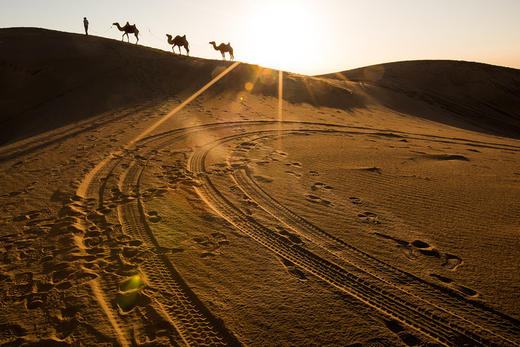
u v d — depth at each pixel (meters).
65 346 2.71
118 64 23.67
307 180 7.34
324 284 3.63
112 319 3.04
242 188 6.78
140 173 7.65
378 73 45.00
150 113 15.34
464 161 9.45
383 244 4.52
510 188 6.80
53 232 4.74
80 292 3.42
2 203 5.89
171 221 5.18
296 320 3.05
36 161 8.75
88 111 16.28
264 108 18.22
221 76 23.91
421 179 7.45
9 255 4.12
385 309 3.24
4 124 16.02
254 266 3.97
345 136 13.11
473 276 3.73
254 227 5.04
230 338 2.83
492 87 40.28
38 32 29.64
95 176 7.39
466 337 2.88
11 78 21.02
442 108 30.08
